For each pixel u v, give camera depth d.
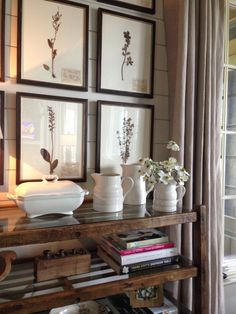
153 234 1.27
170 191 1.22
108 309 1.26
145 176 1.22
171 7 1.55
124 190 1.32
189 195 1.47
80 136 1.40
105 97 1.46
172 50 1.56
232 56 1.88
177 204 1.33
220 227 1.62
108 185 1.19
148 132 1.58
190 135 1.48
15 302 0.90
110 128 1.47
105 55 1.45
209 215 1.53
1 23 1.22
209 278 1.50
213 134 1.57
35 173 1.31
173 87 1.56
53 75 1.33
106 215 1.14
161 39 1.61
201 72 1.51
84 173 1.41
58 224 1.00
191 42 1.48
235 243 1.96
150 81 1.57
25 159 1.29
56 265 1.12
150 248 1.20
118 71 1.48
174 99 1.52
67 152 1.37
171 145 1.31
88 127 1.43
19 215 1.13
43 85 1.31
